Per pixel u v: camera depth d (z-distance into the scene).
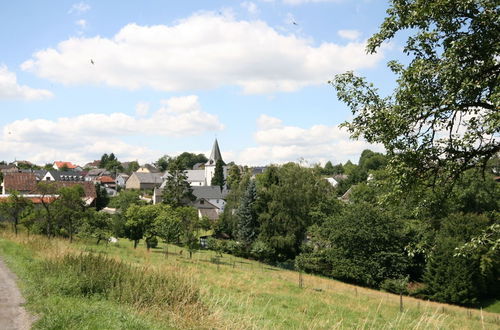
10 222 46.84
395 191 11.54
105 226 42.66
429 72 10.20
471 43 10.01
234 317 12.38
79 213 41.78
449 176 11.62
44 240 29.48
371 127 11.80
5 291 12.82
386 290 42.44
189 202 94.19
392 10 11.32
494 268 36.59
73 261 16.22
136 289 12.59
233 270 33.47
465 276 36.69
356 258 45.25
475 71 9.80
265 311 16.91
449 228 38.28
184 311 11.55
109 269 14.66
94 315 9.99
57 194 42.03
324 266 49.59
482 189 40.25
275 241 55.16
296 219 55.81
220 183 132.88
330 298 25.38
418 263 44.91
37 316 10.25
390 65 11.84
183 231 44.59
